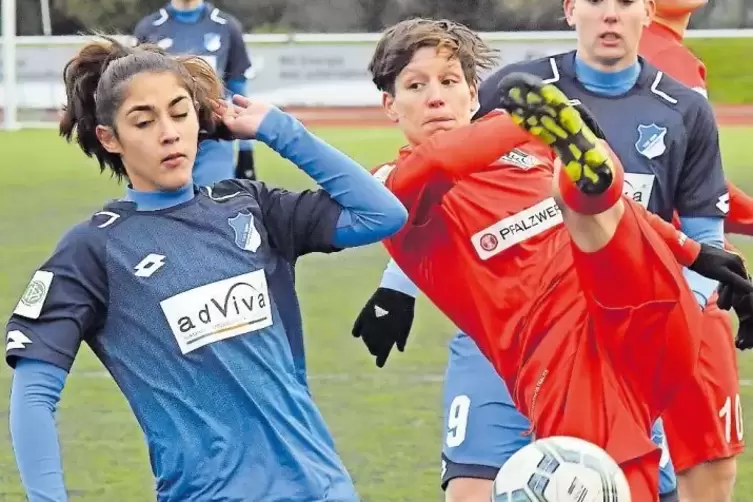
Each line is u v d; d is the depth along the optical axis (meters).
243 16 111.94
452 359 15.63
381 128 74.88
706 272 13.80
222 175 30.28
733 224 18.33
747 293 13.88
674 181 15.97
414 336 30.00
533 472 12.25
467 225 14.23
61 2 107.50
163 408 11.47
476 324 14.38
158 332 11.52
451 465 15.10
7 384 26.03
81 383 26.38
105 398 25.23
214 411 11.44
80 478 20.38
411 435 22.39
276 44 83.44
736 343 14.26
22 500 19.39
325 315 31.98
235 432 11.42
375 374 26.52
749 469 20.69
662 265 12.66
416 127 14.75
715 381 16.42
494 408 14.91
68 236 11.71
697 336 13.20
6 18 78.44
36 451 11.04
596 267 12.49
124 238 11.64
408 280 15.91
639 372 13.18
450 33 14.75
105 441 22.39
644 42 20.08
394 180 13.70
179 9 35.34
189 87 11.82
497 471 14.80
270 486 11.34
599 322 12.97
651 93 15.86
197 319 11.51
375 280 36.66
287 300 12.14
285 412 11.62
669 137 15.73
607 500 12.13
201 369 11.46
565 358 13.43
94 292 11.54
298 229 12.27
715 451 16.50
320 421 11.98
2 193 54.50
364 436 22.36
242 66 36.00
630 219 12.41
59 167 62.94
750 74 88.81
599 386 13.23
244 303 11.67
